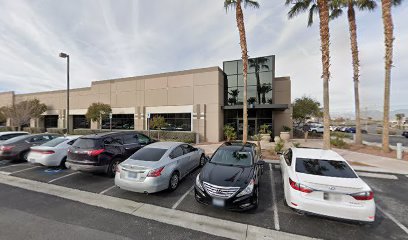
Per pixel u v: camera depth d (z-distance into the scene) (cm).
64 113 2528
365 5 1359
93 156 675
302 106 2645
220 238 365
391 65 1154
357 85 1438
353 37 1419
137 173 532
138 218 436
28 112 2252
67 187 630
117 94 2169
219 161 591
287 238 366
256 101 1834
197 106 1781
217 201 438
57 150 824
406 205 509
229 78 1923
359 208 370
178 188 617
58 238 361
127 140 819
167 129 1919
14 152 930
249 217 442
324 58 995
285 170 546
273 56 1789
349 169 462
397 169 823
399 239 365
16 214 453
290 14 1259
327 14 991
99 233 377
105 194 573
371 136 2664
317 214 393
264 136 1645
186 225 408
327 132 993
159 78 1961
